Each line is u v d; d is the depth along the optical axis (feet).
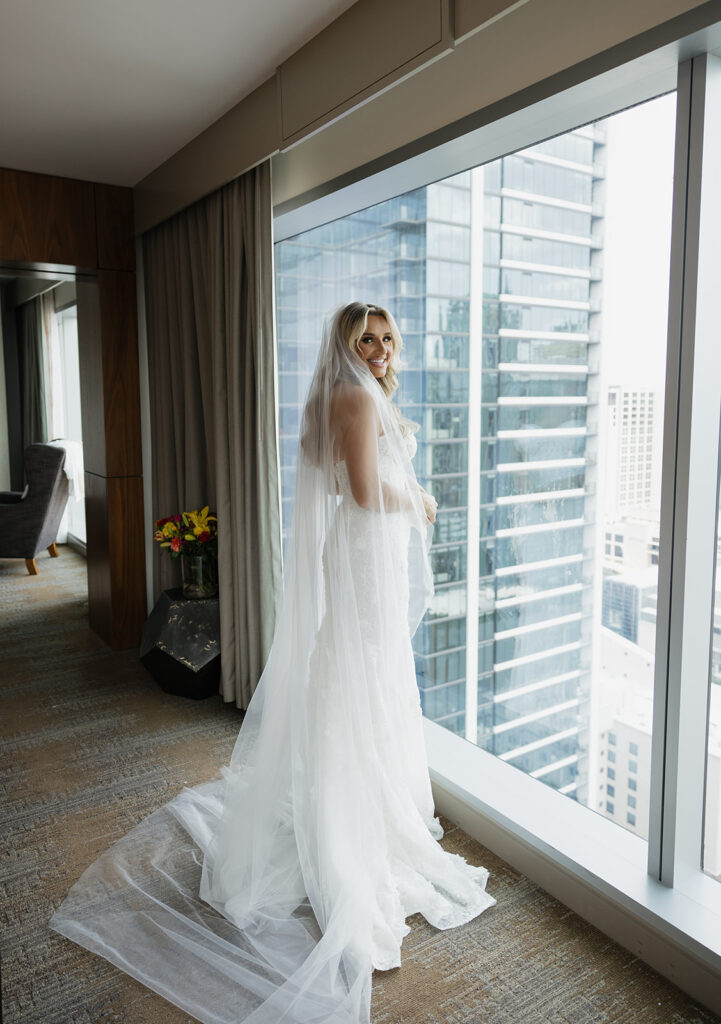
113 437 13.65
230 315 10.56
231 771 7.73
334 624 6.63
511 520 10.94
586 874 6.59
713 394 5.85
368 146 8.54
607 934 6.46
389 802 6.77
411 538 7.07
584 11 5.86
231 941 6.44
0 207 12.21
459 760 8.81
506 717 11.38
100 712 11.23
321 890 6.50
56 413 24.06
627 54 5.52
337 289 12.40
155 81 8.92
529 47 6.40
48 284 22.02
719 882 6.40
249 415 10.41
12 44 7.92
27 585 19.22
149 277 13.25
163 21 7.47
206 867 7.25
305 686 6.93
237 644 11.05
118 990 5.93
